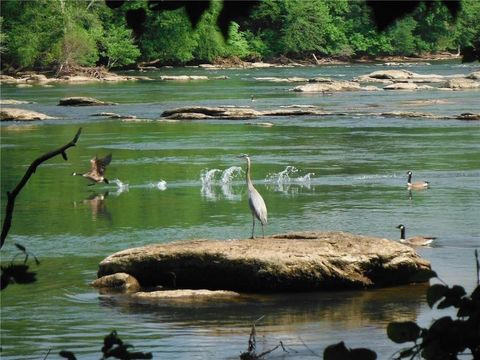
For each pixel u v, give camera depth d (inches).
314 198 1197.1
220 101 2866.6
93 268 832.9
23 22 4493.1
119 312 694.5
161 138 1930.4
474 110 2397.9
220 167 1498.5
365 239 762.8
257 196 855.7
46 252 906.7
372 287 741.9
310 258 734.5
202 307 699.4
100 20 4867.1
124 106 2753.4
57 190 1312.7
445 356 199.6
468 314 205.5
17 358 594.6
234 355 585.9
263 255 736.3
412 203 1141.7
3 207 1186.0
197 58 5260.8
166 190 1290.6
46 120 2386.8
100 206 1174.3
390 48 5748.0
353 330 632.4
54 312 695.7
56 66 4485.7
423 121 2170.3
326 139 1856.5
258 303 706.2
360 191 1242.0
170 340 621.6
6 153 1729.8
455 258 828.6
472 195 1190.9
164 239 960.9
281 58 5462.6
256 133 1990.7
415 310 676.7
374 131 1982.0
